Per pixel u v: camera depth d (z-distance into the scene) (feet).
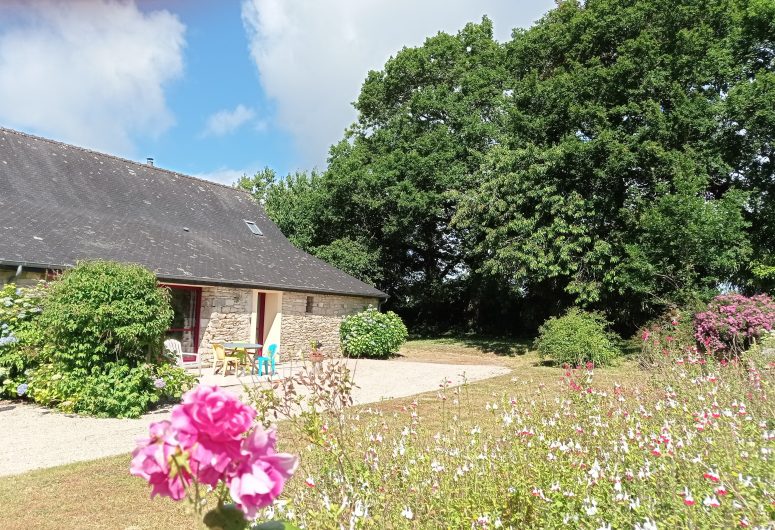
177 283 43.27
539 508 10.41
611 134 52.65
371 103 91.30
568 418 16.17
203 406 3.58
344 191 83.97
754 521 8.64
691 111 51.62
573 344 50.52
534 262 57.26
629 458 12.00
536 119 60.18
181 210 61.31
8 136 52.01
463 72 84.17
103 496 16.57
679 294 50.11
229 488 3.64
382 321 61.77
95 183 55.47
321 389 13.97
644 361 30.07
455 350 71.41
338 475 11.93
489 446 14.38
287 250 67.92
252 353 47.16
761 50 55.52
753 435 13.07
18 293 31.24
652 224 50.06
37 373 28.48
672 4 54.90
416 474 12.01
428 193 77.10
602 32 59.36
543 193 57.21
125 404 27.07
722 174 52.54
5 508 15.47
